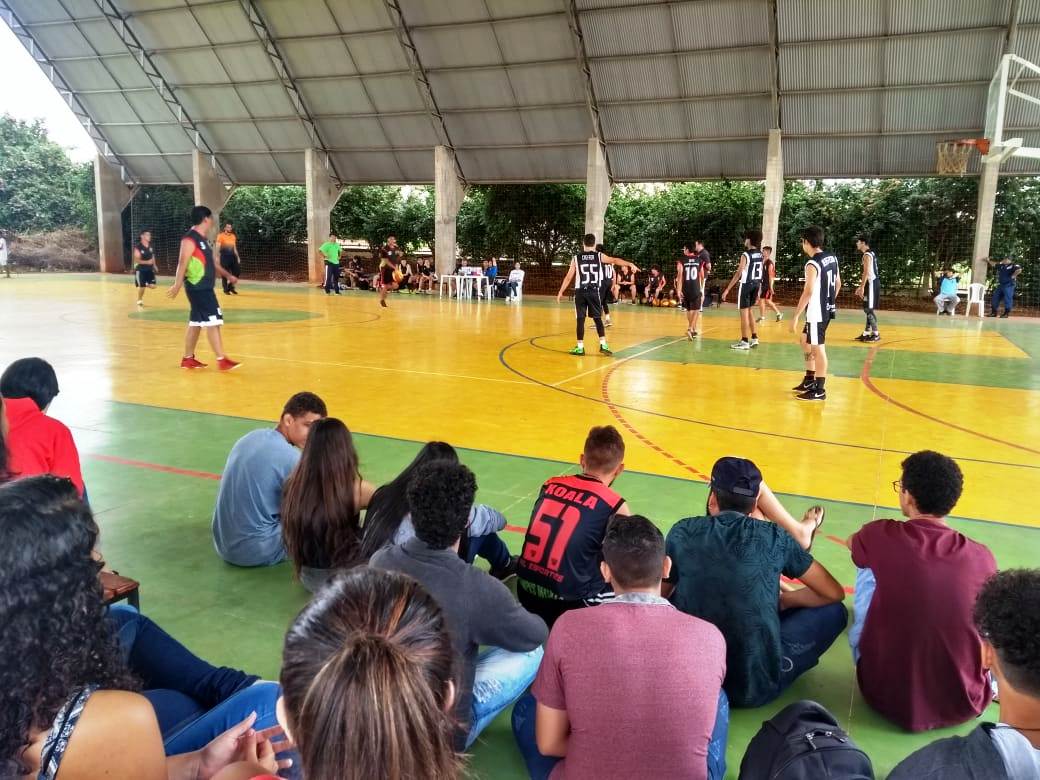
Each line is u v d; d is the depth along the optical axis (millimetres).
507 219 27297
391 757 926
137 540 3947
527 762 2270
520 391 8055
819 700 2766
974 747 1379
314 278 25625
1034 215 21531
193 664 2246
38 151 31828
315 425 3213
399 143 23438
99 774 1281
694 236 25047
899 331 15195
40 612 1183
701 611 2570
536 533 2918
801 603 2916
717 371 9641
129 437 5883
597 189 21203
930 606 2492
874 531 2650
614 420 6828
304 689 1002
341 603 1062
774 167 19328
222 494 3666
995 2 15828
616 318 17344
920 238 22781
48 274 29000
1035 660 1318
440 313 17359
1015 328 16203
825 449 5980
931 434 6516
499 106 21281
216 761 1712
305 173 25719
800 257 24297
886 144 18859
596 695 1846
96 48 24047
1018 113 17266
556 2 18391
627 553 1999
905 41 16922
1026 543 4156
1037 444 6250
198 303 8688
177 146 26578
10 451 2414
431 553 2225
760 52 17984
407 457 5520
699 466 5465
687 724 1839
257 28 21438
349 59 21531
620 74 19469
